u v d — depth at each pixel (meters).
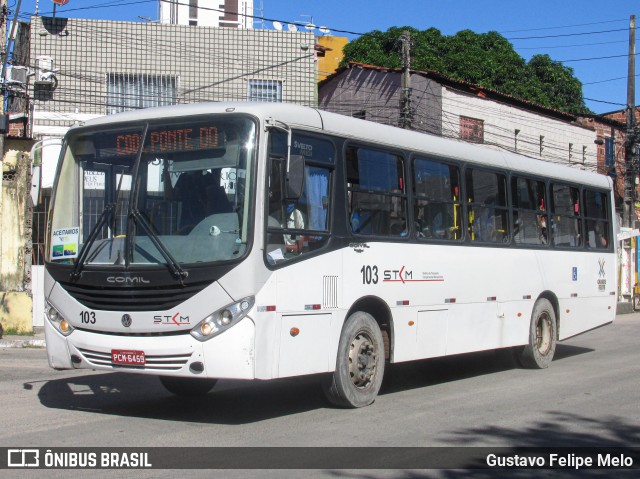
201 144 7.59
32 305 17.22
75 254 7.95
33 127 22.39
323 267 8.05
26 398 9.38
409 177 9.62
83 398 9.41
